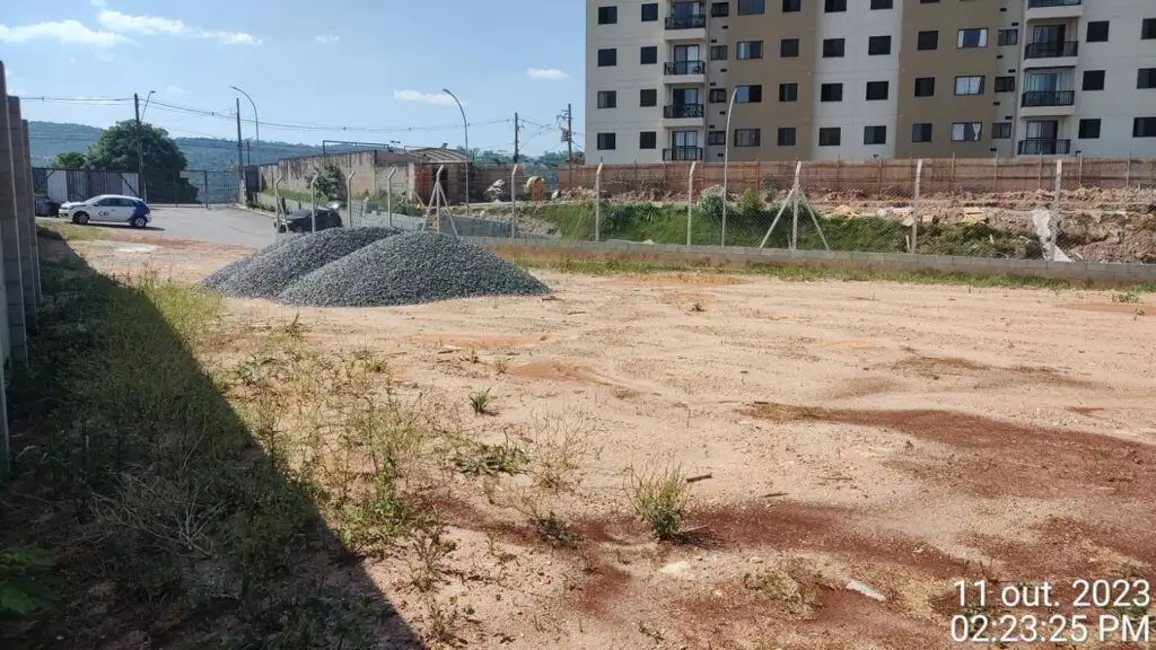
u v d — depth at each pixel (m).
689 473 5.43
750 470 5.54
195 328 9.54
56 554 4.03
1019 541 4.47
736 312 12.70
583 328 11.00
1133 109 43.31
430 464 5.46
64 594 3.68
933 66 46.12
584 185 44.03
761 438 6.24
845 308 13.22
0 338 6.20
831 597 3.85
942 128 46.44
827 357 9.27
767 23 48.34
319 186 50.91
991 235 26.14
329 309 12.45
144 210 36.34
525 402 7.16
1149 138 43.31
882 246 26.91
